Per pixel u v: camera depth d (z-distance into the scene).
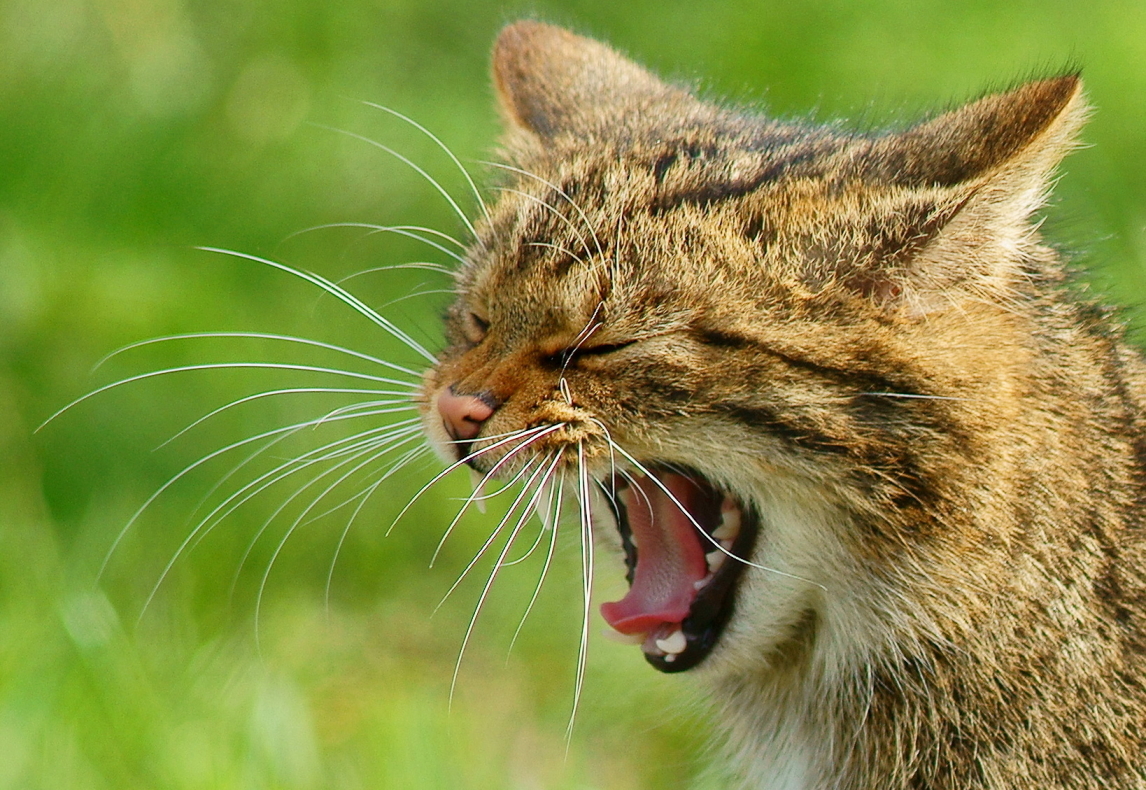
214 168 19.77
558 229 9.80
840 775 10.32
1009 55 22.16
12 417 16.22
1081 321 10.13
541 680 15.33
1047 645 9.52
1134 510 9.79
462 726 14.20
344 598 16.06
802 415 9.19
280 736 12.08
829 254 9.39
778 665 10.62
